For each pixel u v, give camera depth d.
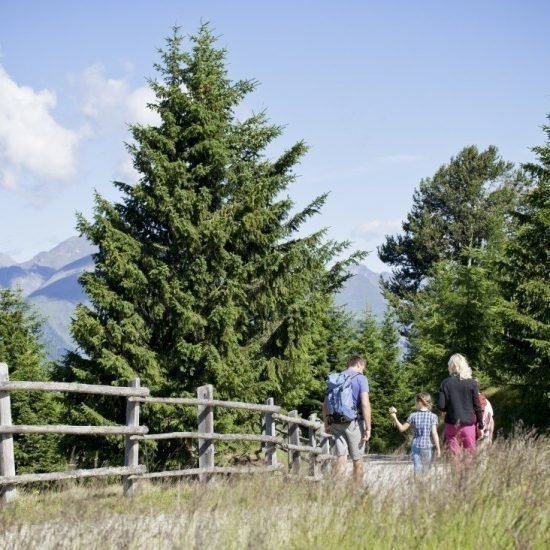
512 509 5.84
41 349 39.47
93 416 21.36
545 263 27.22
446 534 5.46
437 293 39.50
